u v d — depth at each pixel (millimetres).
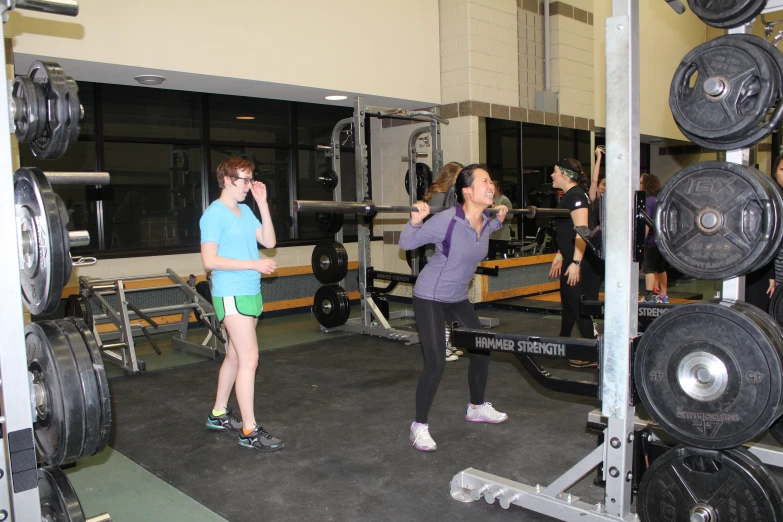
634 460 2201
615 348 2098
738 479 1886
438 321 3078
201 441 3359
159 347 5676
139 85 5742
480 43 6988
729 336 1841
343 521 2471
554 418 3600
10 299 1546
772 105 1893
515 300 7656
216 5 5277
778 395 1769
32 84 1776
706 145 2061
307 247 7484
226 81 5574
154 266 6301
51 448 1786
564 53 7996
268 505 2617
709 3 2154
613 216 2061
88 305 4590
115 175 6129
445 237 2984
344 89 6203
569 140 8195
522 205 7633
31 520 1605
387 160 7934
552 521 2426
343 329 6219
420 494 2691
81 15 4598
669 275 5992
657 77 9734
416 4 6832
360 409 3832
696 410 1915
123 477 2920
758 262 1906
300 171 7574
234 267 2994
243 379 3174
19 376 1562
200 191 6707
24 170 1698
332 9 6059
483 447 3188
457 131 7039
